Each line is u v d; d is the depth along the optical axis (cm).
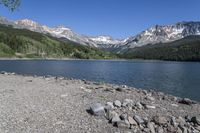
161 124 1722
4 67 11956
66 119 1728
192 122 1842
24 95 2361
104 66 16425
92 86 3278
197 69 14700
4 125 1563
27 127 1558
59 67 13575
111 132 1571
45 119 1706
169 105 2384
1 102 2053
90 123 1684
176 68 15975
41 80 3778
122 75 9050
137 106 2119
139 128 1659
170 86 5891
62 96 2375
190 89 5375
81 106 2039
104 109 1909
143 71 12044
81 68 13162
